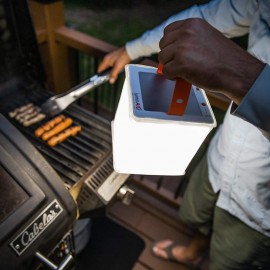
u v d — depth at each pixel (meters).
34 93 1.59
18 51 1.48
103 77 1.45
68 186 1.18
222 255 1.69
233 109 0.74
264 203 1.31
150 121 0.63
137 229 2.35
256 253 1.50
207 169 1.64
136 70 0.75
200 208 1.79
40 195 0.99
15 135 1.08
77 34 1.96
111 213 2.41
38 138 1.37
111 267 2.12
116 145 0.79
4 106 1.49
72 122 1.47
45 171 1.05
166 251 2.20
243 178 1.31
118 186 1.26
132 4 3.93
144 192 2.57
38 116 1.44
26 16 1.39
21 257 0.92
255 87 0.63
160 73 0.74
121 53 1.52
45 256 1.02
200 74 0.60
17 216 0.92
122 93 0.77
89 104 2.94
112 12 4.40
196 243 2.06
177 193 2.38
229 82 0.63
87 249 2.17
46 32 1.97
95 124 1.48
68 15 4.22
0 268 0.87
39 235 0.97
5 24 1.36
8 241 0.89
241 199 1.37
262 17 1.12
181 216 2.04
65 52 2.20
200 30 0.62
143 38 1.42
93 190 1.22
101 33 4.11
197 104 0.70
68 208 1.06
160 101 0.68
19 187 0.98
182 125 0.65
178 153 0.75
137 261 2.17
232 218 1.51
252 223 1.39
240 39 1.60
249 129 1.19
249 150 1.22
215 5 1.32
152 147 0.73
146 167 0.81
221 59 0.61
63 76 2.36
